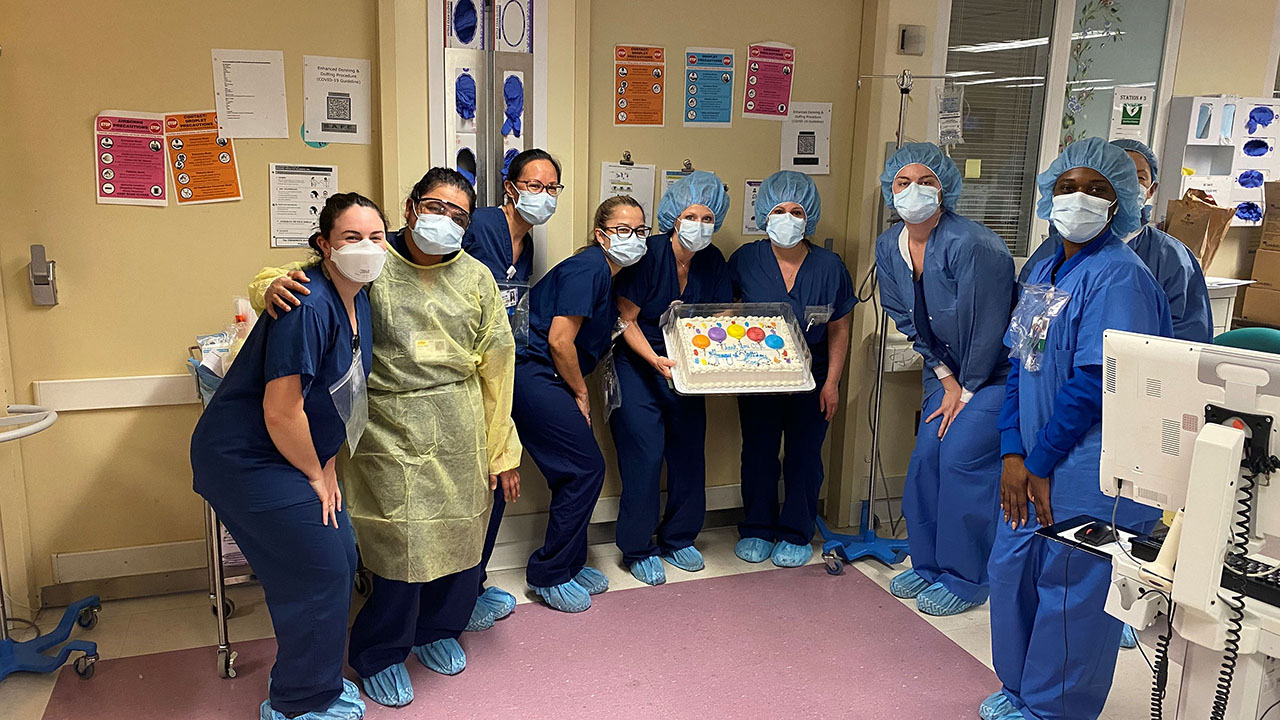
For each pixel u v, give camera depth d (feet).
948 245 9.21
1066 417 6.72
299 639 6.99
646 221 10.68
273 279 6.40
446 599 8.21
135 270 8.91
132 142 8.66
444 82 9.36
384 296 7.17
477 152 9.66
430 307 7.28
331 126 9.24
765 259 10.28
